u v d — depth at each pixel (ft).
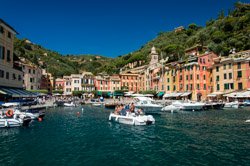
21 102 165.37
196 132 92.07
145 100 169.78
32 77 318.65
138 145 71.87
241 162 54.85
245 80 228.43
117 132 93.66
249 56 228.43
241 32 371.15
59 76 576.61
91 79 392.68
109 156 60.34
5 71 155.12
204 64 275.39
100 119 135.03
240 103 214.07
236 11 455.22
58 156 60.08
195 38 479.41
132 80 411.13
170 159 57.57
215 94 252.01
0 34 149.18
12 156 59.57
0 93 139.74
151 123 114.01
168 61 424.87
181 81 288.30
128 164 54.24
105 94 376.27
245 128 99.96
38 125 109.40
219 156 59.52
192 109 188.96
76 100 294.46
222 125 108.88
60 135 86.69
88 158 58.65
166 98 303.68
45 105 220.84
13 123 99.76
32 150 65.26
